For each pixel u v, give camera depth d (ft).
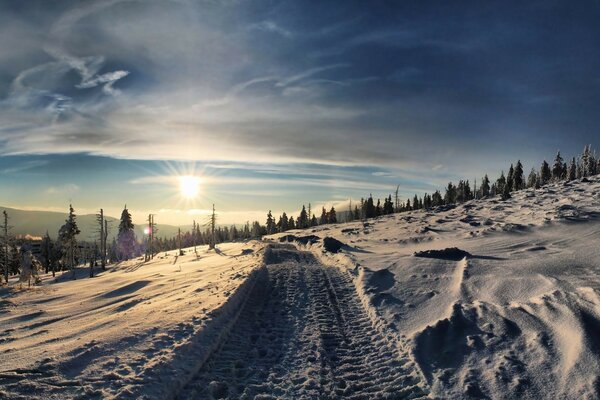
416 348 27.91
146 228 245.24
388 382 24.41
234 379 24.67
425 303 38.83
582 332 24.44
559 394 20.48
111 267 201.77
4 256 158.30
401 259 64.28
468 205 226.99
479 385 22.39
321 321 37.91
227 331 33.37
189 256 193.06
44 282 162.50
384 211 350.23
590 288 30.40
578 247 67.67
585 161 276.62
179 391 22.20
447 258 63.62
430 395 22.21
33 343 31.14
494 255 67.05
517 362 24.11
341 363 27.78
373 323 36.58
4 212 152.46
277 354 29.25
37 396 19.04
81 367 22.97
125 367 23.16
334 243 115.75
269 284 56.90
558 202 161.48
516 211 161.89
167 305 42.47
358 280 54.54
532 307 30.42
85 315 49.06
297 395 22.66
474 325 29.91
